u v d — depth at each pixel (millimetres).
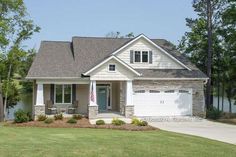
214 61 47469
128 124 28922
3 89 39438
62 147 16875
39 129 26703
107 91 38281
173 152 16500
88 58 37562
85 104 36375
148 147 17594
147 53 37312
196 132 26359
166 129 27969
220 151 17391
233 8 37688
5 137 20828
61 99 36000
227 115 39969
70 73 34906
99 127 27828
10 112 52031
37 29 39281
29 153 15250
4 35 36531
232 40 39281
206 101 43656
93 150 16266
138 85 35594
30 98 68000
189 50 48812
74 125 28938
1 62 37938
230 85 49438
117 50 36562
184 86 36594
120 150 16453
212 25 45812
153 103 35938
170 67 37656
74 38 40125
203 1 46938
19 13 37938
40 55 37312
